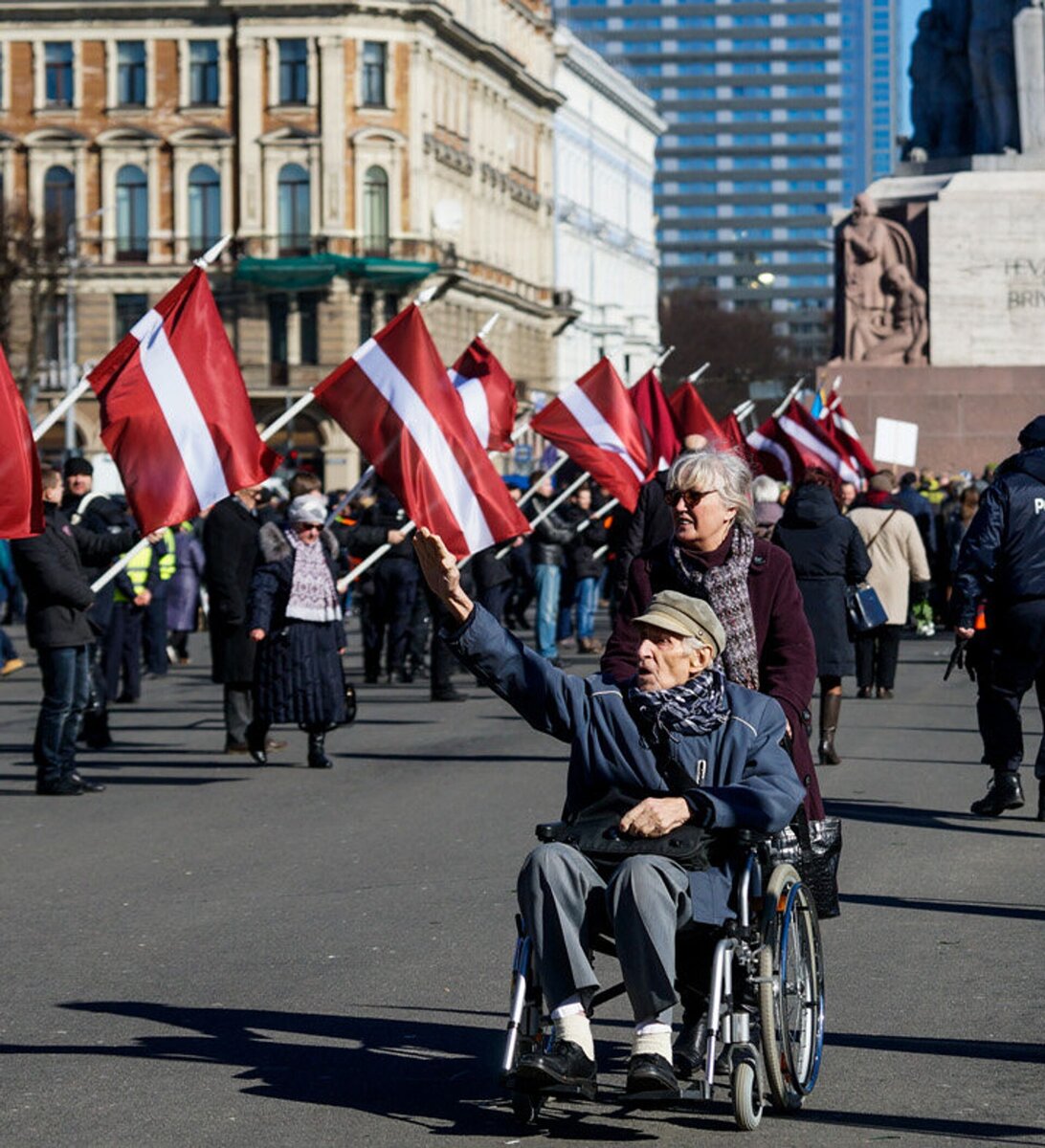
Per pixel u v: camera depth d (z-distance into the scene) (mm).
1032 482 14703
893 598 23391
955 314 42000
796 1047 7816
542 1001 7648
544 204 105688
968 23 42562
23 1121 7582
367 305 84938
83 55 85375
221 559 18938
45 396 83438
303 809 15477
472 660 7785
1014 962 10109
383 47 84125
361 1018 9102
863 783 16562
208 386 14727
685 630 7734
